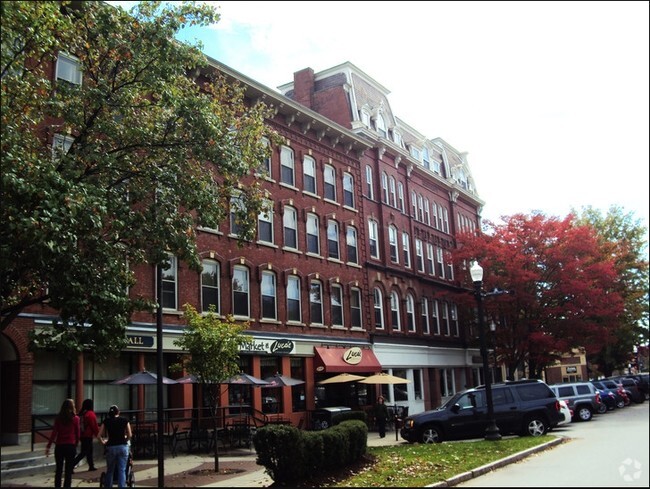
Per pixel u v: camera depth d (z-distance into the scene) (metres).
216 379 16.83
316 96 38.75
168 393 23.11
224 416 22.72
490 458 14.84
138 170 15.02
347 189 35.22
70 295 12.41
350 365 30.91
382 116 40.47
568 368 76.50
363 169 36.94
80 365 20.11
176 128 15.31
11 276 13.00
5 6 11.49
